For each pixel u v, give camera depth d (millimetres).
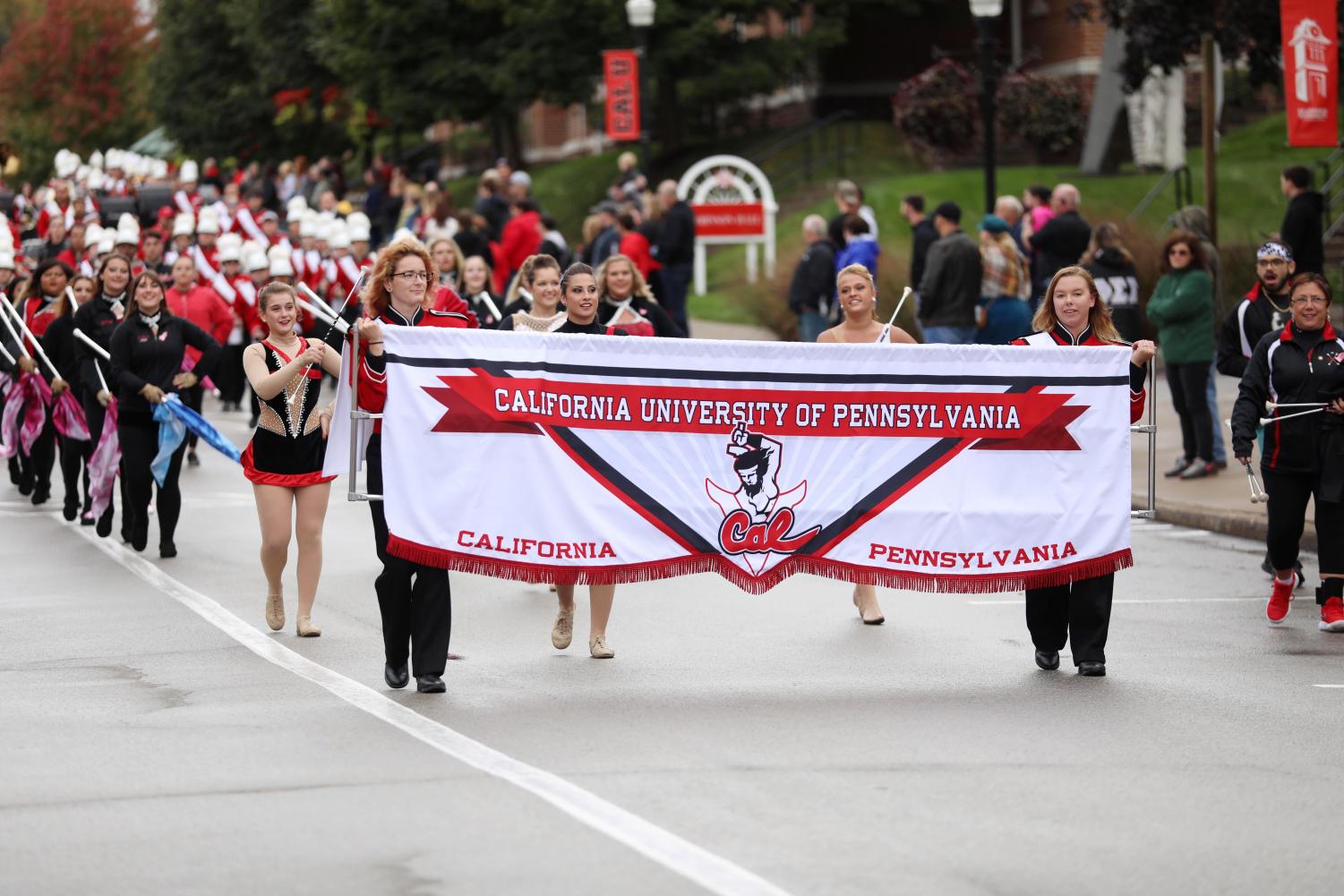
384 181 75750
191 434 36219
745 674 17469
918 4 81125
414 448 16438
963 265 33969
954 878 11156
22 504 31375
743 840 11891
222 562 24750
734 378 17125
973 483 17547
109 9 125062
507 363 16609
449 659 18234
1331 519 20047
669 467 17047
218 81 107312
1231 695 16594
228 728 15086
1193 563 25031
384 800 12844
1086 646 17484
